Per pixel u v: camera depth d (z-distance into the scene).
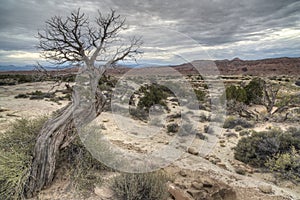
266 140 6.66
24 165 3.77
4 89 20.59
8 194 3.51
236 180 5.01
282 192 4.55
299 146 6.45
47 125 3.90
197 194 3.61
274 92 14.73
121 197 3.48
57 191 3.67
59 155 4.36
